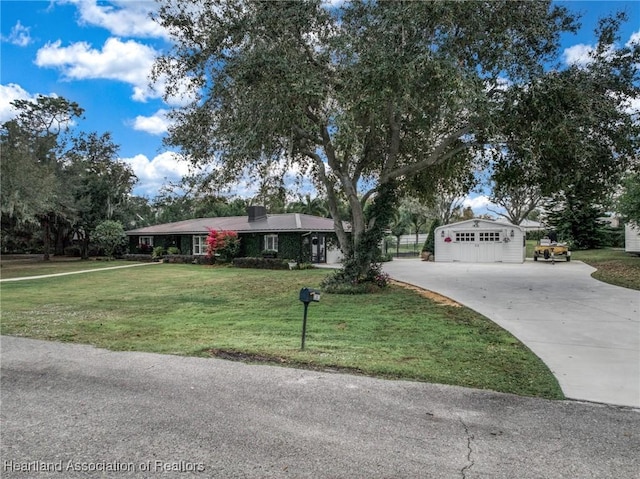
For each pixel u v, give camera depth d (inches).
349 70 375.2
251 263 906.1
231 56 405.7
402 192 581.6
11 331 287.7
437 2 341.7
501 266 754.2
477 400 154.5
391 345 235.0
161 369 195.9
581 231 1059.3
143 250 1243.2
